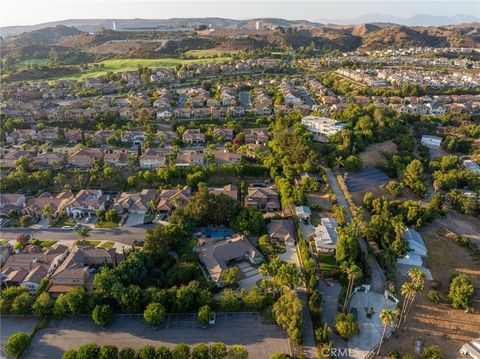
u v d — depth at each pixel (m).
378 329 92.38
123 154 185.38
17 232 132.62
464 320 96.62
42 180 162.00
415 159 185.00
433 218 143.38
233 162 180.38
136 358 80.19
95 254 113.31
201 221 131.38
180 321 93.69
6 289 99.31
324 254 118.06
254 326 92.25
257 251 116.81
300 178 164.00
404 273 113.25
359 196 156.25
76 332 90.69
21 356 84.44
